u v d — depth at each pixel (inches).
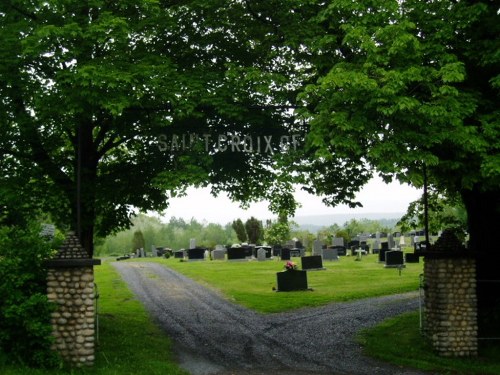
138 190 690.2
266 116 663.1
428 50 539.2
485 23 559.5
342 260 1736.0
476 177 525.7
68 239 516.1
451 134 493.7
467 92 552.7
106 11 580.7
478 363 542.3
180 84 607.5
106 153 810.8
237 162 703.1
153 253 2918.3
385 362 547.8
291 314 823.7
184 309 873.5
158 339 641.0
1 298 490.9
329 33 626.8
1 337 484.1
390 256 1414.9
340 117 497.7
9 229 530.3
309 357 568.1
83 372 483.8
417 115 504.1
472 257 578.6
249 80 611.8
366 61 507.2
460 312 571.2
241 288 1093.1
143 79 576.4
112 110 521.7
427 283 605.0
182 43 708.0
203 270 1491.1
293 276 1044.5
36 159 671.1
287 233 2421.3
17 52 576.7
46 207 696.4
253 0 670.5
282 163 625.0
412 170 517.3
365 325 727.1
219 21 677.9
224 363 540.7
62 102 561.3
